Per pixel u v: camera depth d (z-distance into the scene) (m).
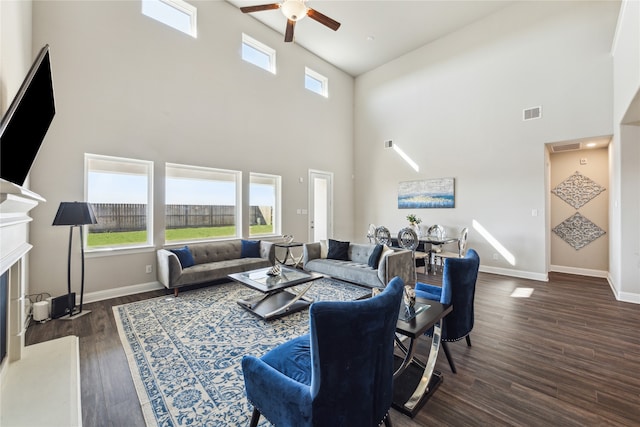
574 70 4.57
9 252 1.77
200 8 4.83
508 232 5.24
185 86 4.63
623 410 1.72
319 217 7.02
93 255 3.76
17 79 2.54
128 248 4.05
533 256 4.97
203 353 2.38
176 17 4.71
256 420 1.47
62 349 2.44
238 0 5.14
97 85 3.78
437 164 6.24
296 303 3.49
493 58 5.42
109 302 3.65
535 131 4.95
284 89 6.16
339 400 1.15
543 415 1.69
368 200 7.61
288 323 2.99
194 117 4.74
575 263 5.41
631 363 2.24
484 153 5.54
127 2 4.05
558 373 2.11
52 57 3.45
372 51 6.68
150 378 2.04
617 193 4.00
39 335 2.72
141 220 4.28
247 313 3.26
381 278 3.95
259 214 5.86
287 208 6.26
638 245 3.69
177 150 4.54
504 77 5.29
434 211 6.26
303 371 1.44
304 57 6.59
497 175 5.38
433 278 4.98
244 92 5.43
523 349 2.47
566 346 2.52
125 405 1.76
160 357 2.32
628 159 3.78
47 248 3.43
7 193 1.28
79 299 3.63
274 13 5.49
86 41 3.69
